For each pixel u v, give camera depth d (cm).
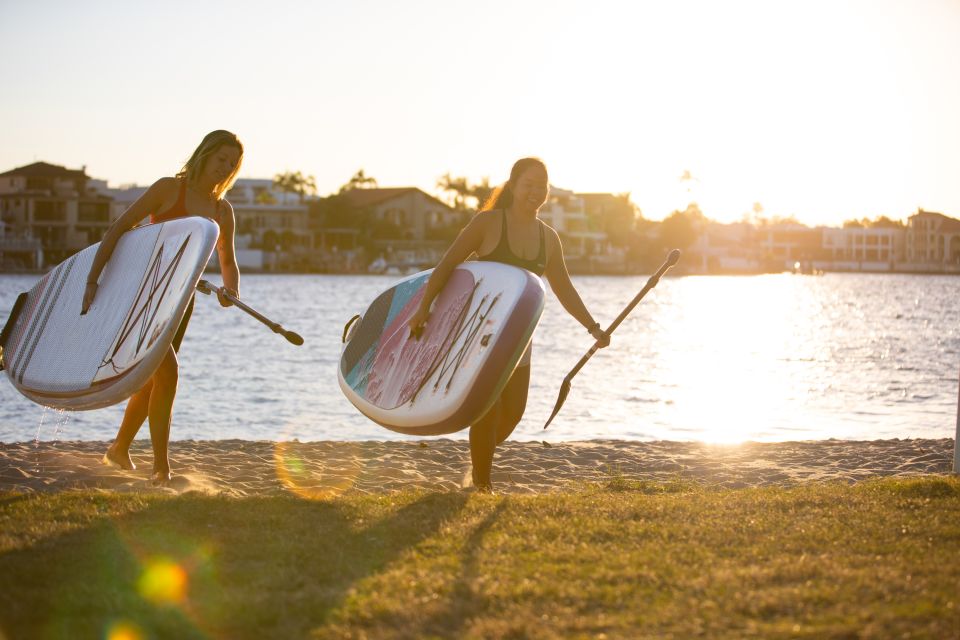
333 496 668
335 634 382
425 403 639
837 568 450
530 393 1966
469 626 389
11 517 558
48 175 10256
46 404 682
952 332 4331
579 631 382
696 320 5322
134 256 698
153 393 736
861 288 11619
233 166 731
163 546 500
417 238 12581
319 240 12281
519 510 578
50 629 392
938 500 616
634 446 1052
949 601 402
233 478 821
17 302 745
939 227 19675
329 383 2091
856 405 1827
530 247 690
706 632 378
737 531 529
